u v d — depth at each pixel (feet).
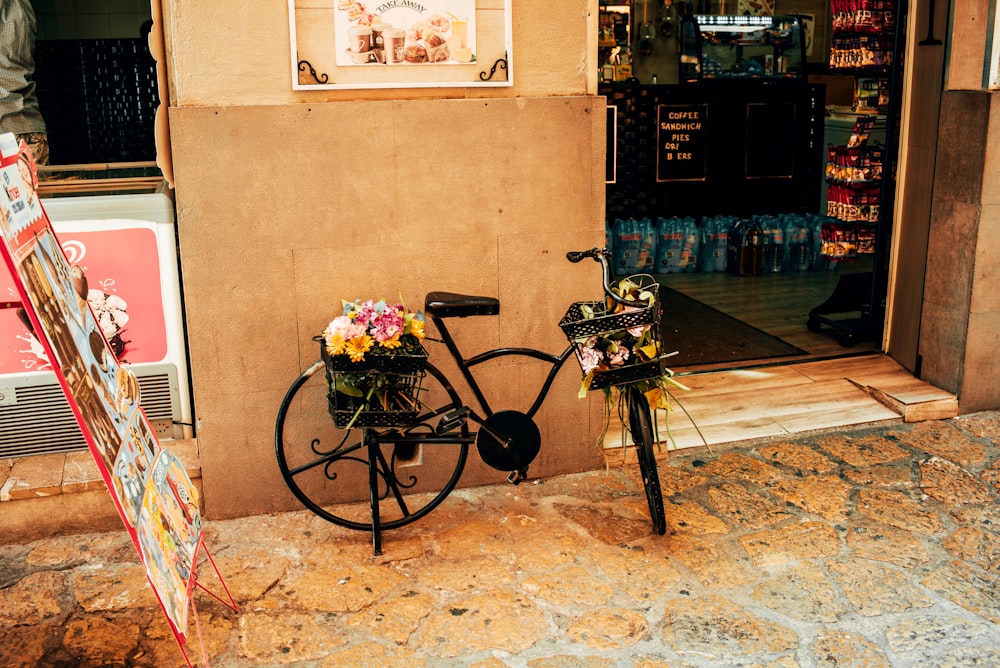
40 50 21.93
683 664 9.98
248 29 11.94
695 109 25.31
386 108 12.41
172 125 11.86
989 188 15.40
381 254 12.84
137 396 9.50
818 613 10.85
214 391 12.73
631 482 14.10
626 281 12.16
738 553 12.14
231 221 12.28
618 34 24.70
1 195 7.20
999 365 16.31
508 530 12.78
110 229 12.71
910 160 17.30
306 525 13.01
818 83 27.17
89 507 12.80
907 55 17.02
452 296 12.05
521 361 13.69
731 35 25.34
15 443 13.07
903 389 16.70
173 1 11.69
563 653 10.19
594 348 11.77
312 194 12.44
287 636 10.57
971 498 13.53
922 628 10.55
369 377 11.62
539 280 13.48
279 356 12.82
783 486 13.93
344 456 13.20
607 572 11.73
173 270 13.01
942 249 16.39
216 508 13.14
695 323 21.08
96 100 22.40
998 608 10.92
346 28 12.19
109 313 12.93
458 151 12.77
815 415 16.14
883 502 13.42
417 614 10.93
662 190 25.93
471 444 13.84
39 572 11.95
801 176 26.81
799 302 22.74
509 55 12.75
